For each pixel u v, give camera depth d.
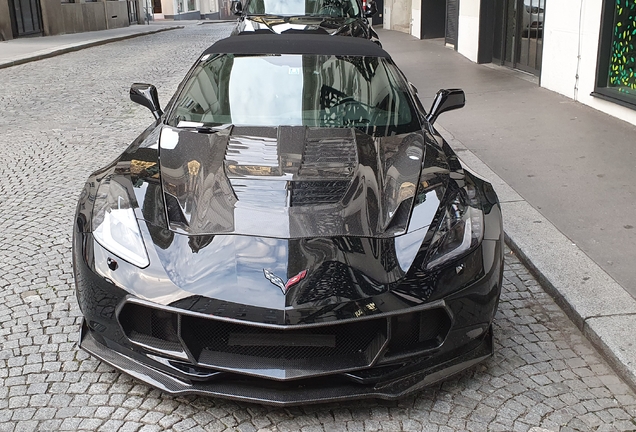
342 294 2.41
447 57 12.74
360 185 2.93
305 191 2.86
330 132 3.47
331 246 2.56
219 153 3.19
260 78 3.89
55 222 4.54
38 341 3.05
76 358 2.93
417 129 3.61
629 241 4.07
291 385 2.53
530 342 3.18
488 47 11.57
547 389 2.79
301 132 3.44
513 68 10.69
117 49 16.61
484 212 2.93
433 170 3.13
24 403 2.60
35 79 10.88
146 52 15.66
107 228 2.71
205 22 40.25
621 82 7.11
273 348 2.52
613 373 2.92
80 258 2.70
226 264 2.48
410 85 4.32
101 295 2.58
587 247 4.00
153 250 2.58
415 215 2.78
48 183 5.40
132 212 2.75
